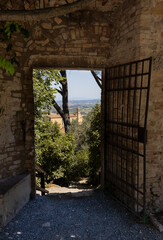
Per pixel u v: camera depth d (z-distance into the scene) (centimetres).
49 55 418
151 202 371
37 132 938
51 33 413
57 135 1141
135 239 304
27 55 409
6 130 376
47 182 1115
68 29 418
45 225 340
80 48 427
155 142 357
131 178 369
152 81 343
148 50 335
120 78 389
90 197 473
